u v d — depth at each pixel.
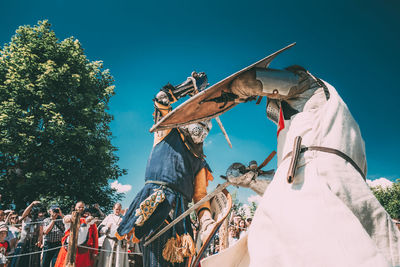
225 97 2.01
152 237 3.26
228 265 1.83
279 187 1.62
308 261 1.35
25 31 27.41
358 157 1.73
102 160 25.45
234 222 8.73
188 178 3.71
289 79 1.87
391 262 1.43
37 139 24.14
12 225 7.55
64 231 7.25
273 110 2.10
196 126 3.72
